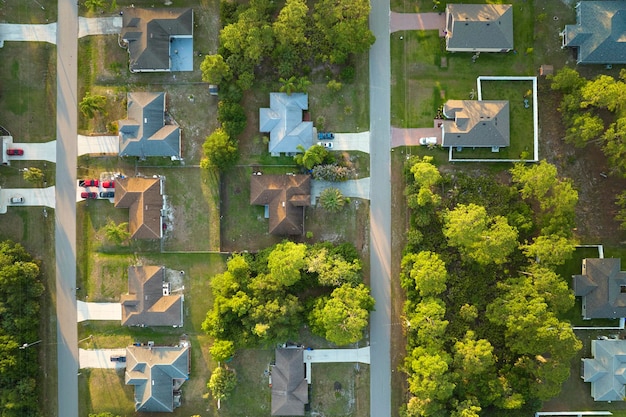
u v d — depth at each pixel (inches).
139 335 2490.2
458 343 2332.7
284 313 2309.3
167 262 2491.4
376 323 2491.4
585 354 2495.1
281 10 2404.0
